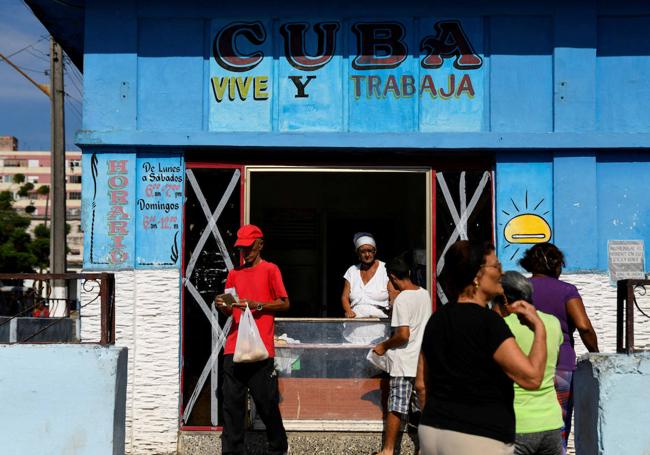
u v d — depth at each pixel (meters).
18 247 39.66
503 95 6.49
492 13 6.50
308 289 10.03
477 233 6.55
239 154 6.54
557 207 6.42
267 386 5.68
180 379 6.34
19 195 90.69
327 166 6.57
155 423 6.26
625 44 6.55
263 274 5.79
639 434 4.98
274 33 6.52
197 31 6.51
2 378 5.00
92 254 6.34
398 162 6.59
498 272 3.66
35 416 4.98
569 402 4.89
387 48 6.51
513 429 3.40
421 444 3.53
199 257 6.46
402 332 5.81
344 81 6.50
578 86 6.46
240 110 6.48
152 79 6.48
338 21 6.52
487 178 6.57
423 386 3.77
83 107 6.41
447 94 6.50
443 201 6.57
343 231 10.06
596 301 6.37
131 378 6.27
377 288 7.00
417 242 7.50
